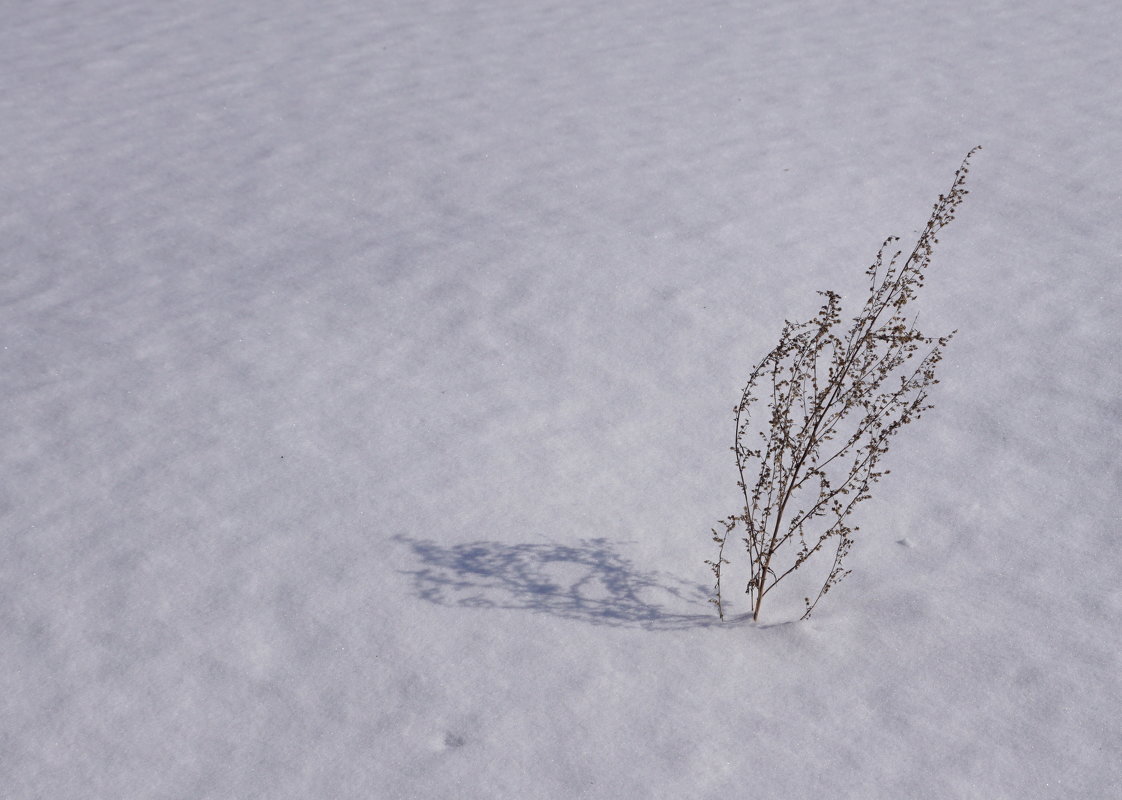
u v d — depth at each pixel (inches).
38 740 120.6
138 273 220.5
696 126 290.7
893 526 155.0
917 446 169.8
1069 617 136.9
